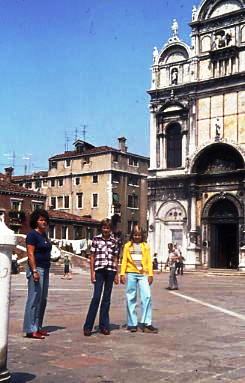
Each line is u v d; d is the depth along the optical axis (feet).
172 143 171.42
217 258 160.15
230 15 159.84
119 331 38.68
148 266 39.06
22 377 24.21
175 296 73.97
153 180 172.55
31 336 34.94
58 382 23.58
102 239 38.14
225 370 26.18
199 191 163.43
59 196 248.32
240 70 157.38
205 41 165.58
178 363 27.66
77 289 82.99
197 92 164.96
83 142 249.14
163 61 174.70
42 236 35.88
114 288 88.53
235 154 156.04
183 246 164.66
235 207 155.43
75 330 38.55
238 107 156.35
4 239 20.93
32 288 34.88
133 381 23.86
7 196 197.36
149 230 172.65
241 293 81.25
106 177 233.55
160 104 173.17
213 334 37.52
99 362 27.71
